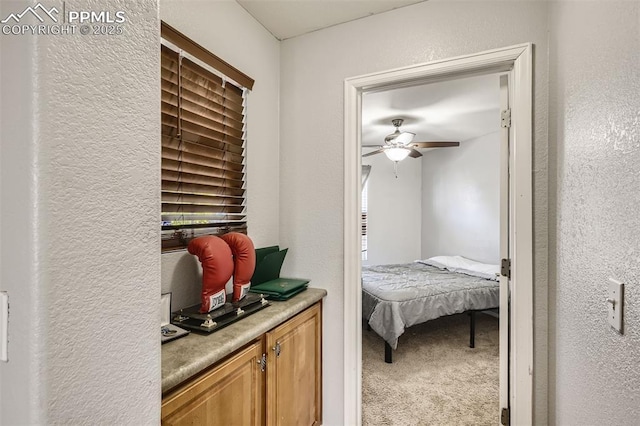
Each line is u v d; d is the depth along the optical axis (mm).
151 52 701
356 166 1869
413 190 5660
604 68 850
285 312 1496
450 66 1635
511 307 1556
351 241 1861
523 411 1488
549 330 1433
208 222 1580
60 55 532
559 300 1292
